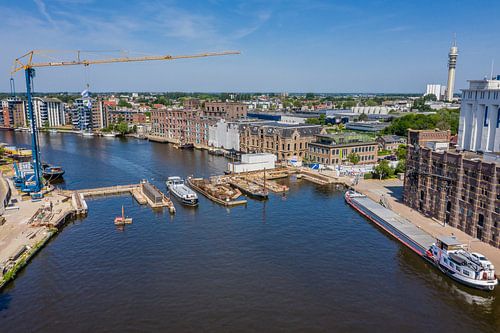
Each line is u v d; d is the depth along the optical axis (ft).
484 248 296.10
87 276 264.72
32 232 337.52
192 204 428.15
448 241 274.16
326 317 218.59
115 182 547.49
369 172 576.20
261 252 301.84
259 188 490.90
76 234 343.26
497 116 372.99
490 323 216.13
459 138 423.64
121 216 393.70
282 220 377.30
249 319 215.92
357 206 410.93
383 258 294.87
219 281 256.73
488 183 301.43
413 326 212.23
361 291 246.68
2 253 293.84
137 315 219.61
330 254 299.99
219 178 554.05
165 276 263.70
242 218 383.45
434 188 366.22
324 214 396.98
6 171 625.41
